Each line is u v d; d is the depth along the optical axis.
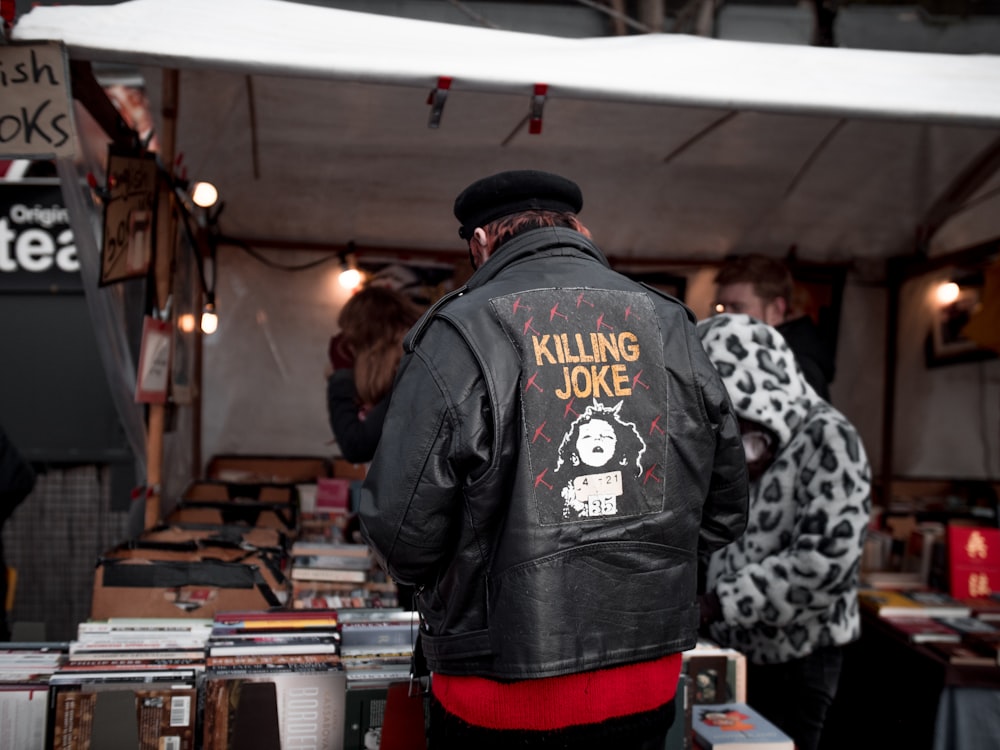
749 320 2.17
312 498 4.06
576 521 1.25
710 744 1.79
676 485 1.32
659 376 1.32
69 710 1.62
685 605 1.34
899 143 3.63
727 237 4.50
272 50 1.91
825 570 1.98
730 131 3.55
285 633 1.94
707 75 2.05
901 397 4.65
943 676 2.49
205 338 4.42
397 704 1.57
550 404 1.26
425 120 3.45
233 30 1.90
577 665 1.24
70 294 4.56
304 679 1.69
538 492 1.24
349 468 4.51
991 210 4.06
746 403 2.07
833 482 2.03
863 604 3.01
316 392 4.50
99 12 1.86
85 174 2.60
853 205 4.22
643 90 2.03
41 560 4.45
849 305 4.64
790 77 2.08
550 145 3.72
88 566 4.47
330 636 1.93
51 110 1.80
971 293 4.27
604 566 1.27
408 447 1.24
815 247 4.57
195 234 3.83
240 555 2.33
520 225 1.42
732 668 2.02
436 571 1.30
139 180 2.61
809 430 2.10
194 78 3.09
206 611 2.19
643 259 4.56
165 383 3.02
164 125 3.03
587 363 1.29
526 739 1.26
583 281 1.35
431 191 4.13
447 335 1.29
